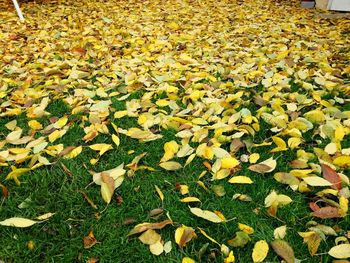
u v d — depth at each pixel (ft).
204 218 4.71
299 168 5.79
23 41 12.86
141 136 6.56
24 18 16.12
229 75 9.17
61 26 14.83
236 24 15.15
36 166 5.83
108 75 9.57
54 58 11.14
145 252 4.49
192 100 7.90
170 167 5.76
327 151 5.86
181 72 9.70
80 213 5.11
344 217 4.73
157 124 7.15
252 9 18.12
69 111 7.86
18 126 7.34
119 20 15.89
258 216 4.91
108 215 5.02
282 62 9.77
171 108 7.59
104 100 8.25
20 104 8.22
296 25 14.76
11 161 6.20
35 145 6.45
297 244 4.45
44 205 5.28
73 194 5.41
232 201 5.17
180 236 4.49
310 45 11.62
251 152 6.19
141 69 9.81
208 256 4.35
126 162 6.09
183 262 4.19
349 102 7.70
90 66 10.30
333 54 10.67
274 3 19.54
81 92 8.48
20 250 4.56
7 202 5.30
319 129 6.43
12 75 9.77
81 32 14.03
